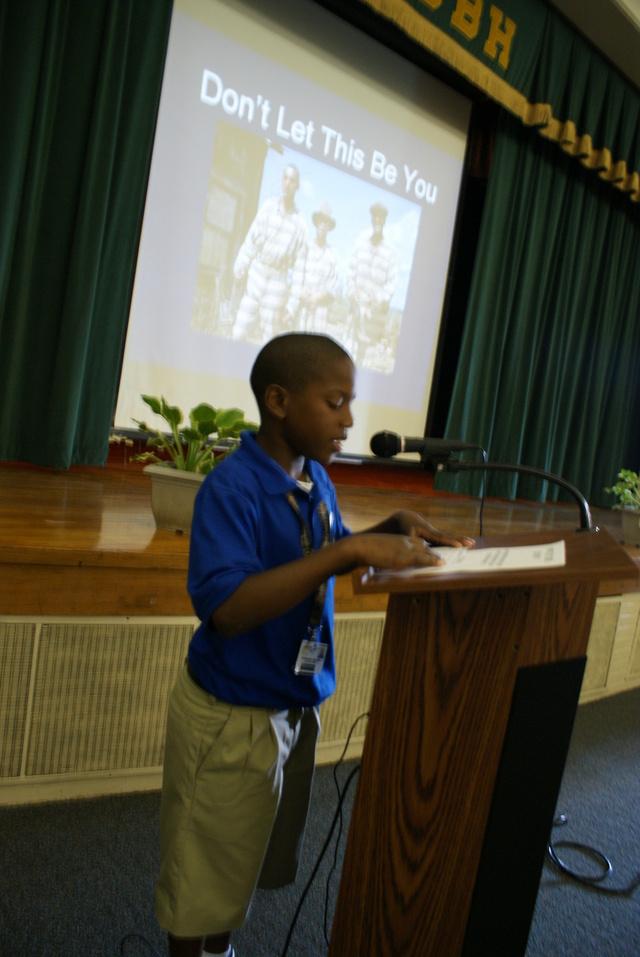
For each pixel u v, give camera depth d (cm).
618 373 536
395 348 404
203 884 93
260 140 330
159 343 313
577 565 67
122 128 279
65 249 271
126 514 205
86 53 265
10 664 148
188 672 98
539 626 78
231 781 92
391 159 383
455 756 80
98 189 270
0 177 250
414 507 344
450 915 80
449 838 81
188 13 301
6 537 152
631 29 408
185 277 315
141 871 137
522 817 81
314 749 107
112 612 155
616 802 194
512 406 451
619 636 271
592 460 522
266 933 127
